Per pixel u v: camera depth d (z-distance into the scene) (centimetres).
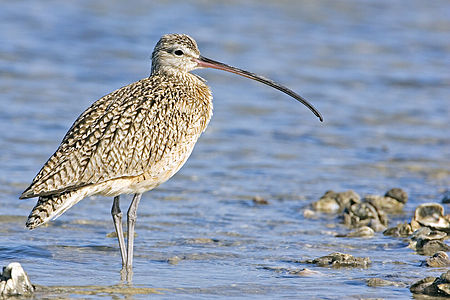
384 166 1744
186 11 3003
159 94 1122
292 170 1703
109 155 1055
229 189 1570
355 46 2742
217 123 2011
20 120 1920
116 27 2764
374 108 2159
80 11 2917
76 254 1173
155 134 1091
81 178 1039
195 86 1191
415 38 2852
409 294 1000
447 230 1318
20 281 991
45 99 2084
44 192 1013
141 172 1088
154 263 1138
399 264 1137
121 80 2275
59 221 1340
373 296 993
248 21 2933
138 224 1341
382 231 1333
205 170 1689
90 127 1062
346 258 1138
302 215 1423
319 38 2806
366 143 1900
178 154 1127
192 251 1196
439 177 1672
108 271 1094
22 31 2658
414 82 2400
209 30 2788
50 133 1852
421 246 1229
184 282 1050
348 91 2302
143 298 984
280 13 3055
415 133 1977
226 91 2270
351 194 1491
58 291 1002
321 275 1080
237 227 1337
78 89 2183
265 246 1230
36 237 1248
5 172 1596
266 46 2672
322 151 1842
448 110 2155
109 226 1327
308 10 3106
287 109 2147
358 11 3125
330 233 1314
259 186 1593
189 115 1139
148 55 2520
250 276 1077
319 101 2205
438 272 1092
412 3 3256
